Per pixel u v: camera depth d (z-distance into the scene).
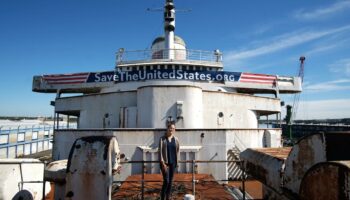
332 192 3.68
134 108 16.58
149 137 14.30
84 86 21.58
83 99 19.53
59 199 8.42
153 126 15.53
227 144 14.58
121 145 14.30
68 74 22.12
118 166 7.21
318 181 3.99
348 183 3.41
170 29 23.98
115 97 18.00
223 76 20.91
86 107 19.28
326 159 4.46
